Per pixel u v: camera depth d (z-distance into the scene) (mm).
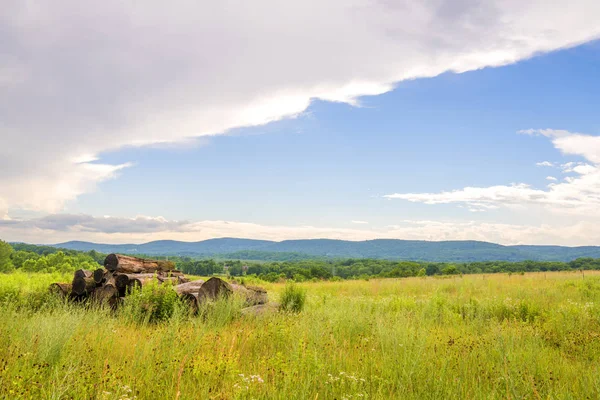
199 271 129875
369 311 10742
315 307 13109
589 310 12055
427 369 5684
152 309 10273
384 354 6227
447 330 9375
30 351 5418
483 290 20453
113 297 11758
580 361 6977
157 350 5949
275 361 5707
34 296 11750
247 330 8266
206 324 9094
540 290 18797
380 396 4645
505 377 5203
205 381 4895
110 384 4422
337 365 5977
